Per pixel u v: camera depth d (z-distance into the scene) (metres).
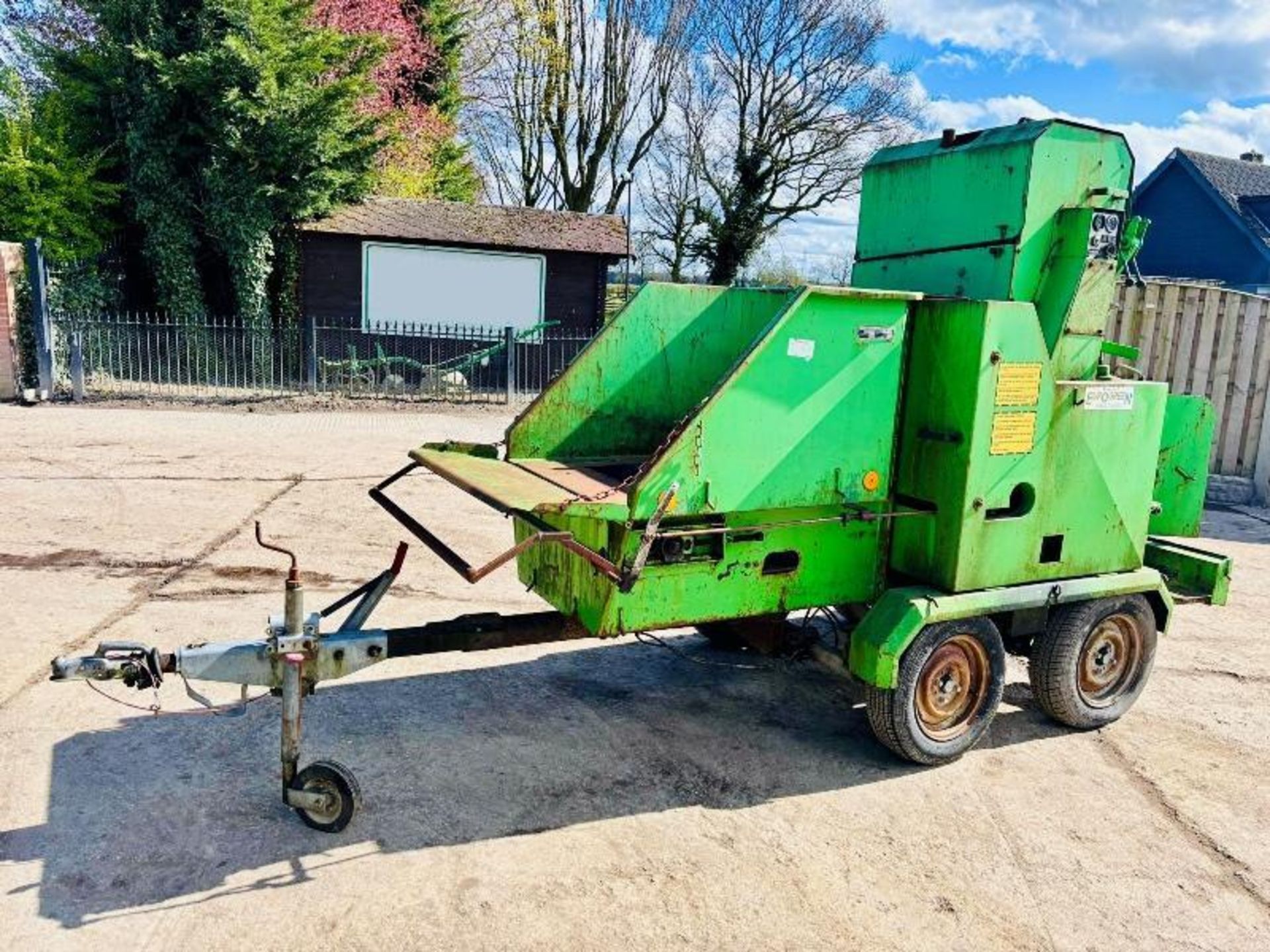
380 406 15.99
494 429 14.09
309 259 19.56
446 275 20.17
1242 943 3.40
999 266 4.45
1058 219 4.44
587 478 4.27
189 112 18.05
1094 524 4.75
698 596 4.07
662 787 4.26
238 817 3.79
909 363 4.41
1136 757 4.80
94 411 13.79
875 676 4.21
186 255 18.73
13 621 5.57
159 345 16.78
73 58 18.20
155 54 17.02
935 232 4.82
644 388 4.88
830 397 4.12
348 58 20.67
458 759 4.38
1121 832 4.09
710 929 3.30
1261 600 7.69
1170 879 3.76
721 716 5.04
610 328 4.73
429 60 28.55
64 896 3.26
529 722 4.82
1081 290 4.45
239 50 17.16
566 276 20.70
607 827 3.90
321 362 18.16
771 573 4.25
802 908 3.45
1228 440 11.90
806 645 4.84
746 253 32.16
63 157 17.86
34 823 3.67
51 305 15.85
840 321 4.07
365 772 4.20
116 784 3.97
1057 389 4.43
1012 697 5.53
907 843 3.92
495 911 3.31
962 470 4.24
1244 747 4.97
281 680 3.65
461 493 9.56
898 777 4.47
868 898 3.53
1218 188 25.70
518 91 33.78
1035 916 3.48
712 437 3.80
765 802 4.18
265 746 4.38
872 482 4.36
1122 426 4.70
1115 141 4.50
